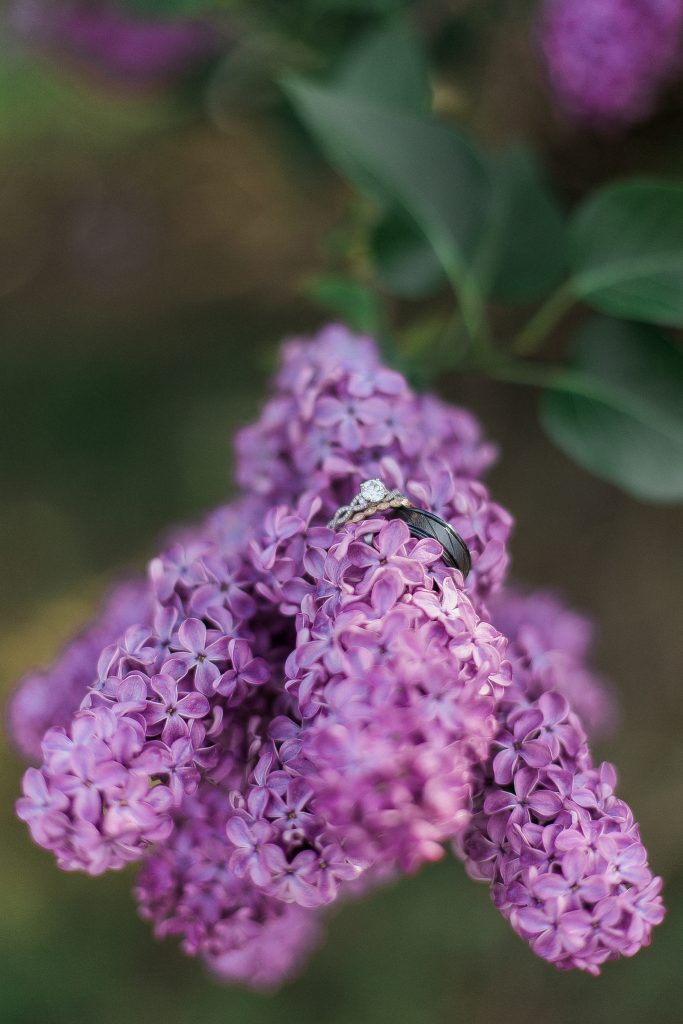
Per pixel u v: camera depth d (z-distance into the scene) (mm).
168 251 1304
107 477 1235
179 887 515
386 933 988
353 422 524
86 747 469
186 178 1318
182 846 514
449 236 604
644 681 927
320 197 1062
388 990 978
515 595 658
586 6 653
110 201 1348
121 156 1363
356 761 439
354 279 691
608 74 659
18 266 1354
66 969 1010
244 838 479
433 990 976
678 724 922
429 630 459
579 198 721
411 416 530
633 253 595
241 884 512
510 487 934
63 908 1040
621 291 596
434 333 650
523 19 708
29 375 1296
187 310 1270
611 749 936
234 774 501
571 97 673
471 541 508
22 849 1068
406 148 591
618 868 476
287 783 479
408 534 479
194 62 971
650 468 586
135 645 497
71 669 568
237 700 494
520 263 608
